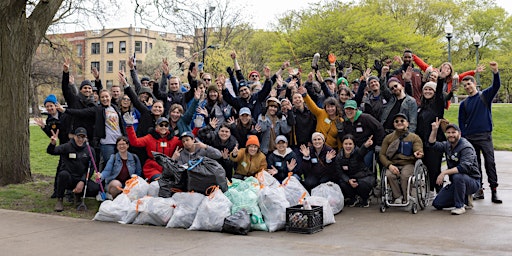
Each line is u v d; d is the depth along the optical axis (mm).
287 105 8648
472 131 8367
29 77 10367
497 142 20000
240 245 5816
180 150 8273
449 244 5660
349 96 8969
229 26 41844
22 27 10023
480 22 55500
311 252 5441
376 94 9031
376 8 46500
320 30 35812
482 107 8273
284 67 10148
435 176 8281
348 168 8055
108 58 73438
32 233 6484
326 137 8625
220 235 6383
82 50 74625
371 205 8289
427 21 49156
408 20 45844
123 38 72500
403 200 7918
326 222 6848
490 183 8211
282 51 37188
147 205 7086
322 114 8719
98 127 8578
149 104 9180
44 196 9055
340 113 8633
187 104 9656
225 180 7246
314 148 8305
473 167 7492
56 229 6734
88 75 74125
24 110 10219
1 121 9883
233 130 8727
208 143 8516
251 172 8211
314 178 8234
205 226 6645
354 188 8086
